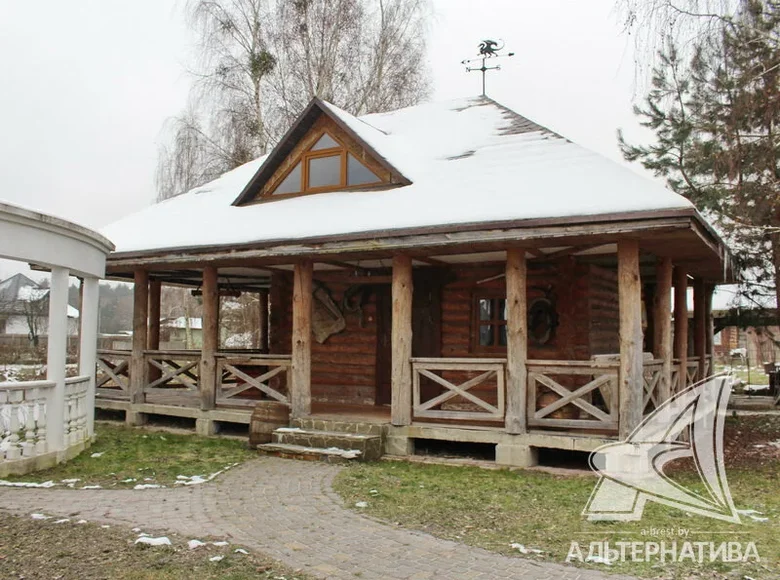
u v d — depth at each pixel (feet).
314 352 42.45
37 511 20.15
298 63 76.84
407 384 31.12
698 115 49.55
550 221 25.57
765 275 54.65
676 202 24.17
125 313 203.00
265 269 41.73
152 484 24.54
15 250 23.86
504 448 28.73
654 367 29.91
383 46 77.71
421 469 28.12
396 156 36.35
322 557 16.67
